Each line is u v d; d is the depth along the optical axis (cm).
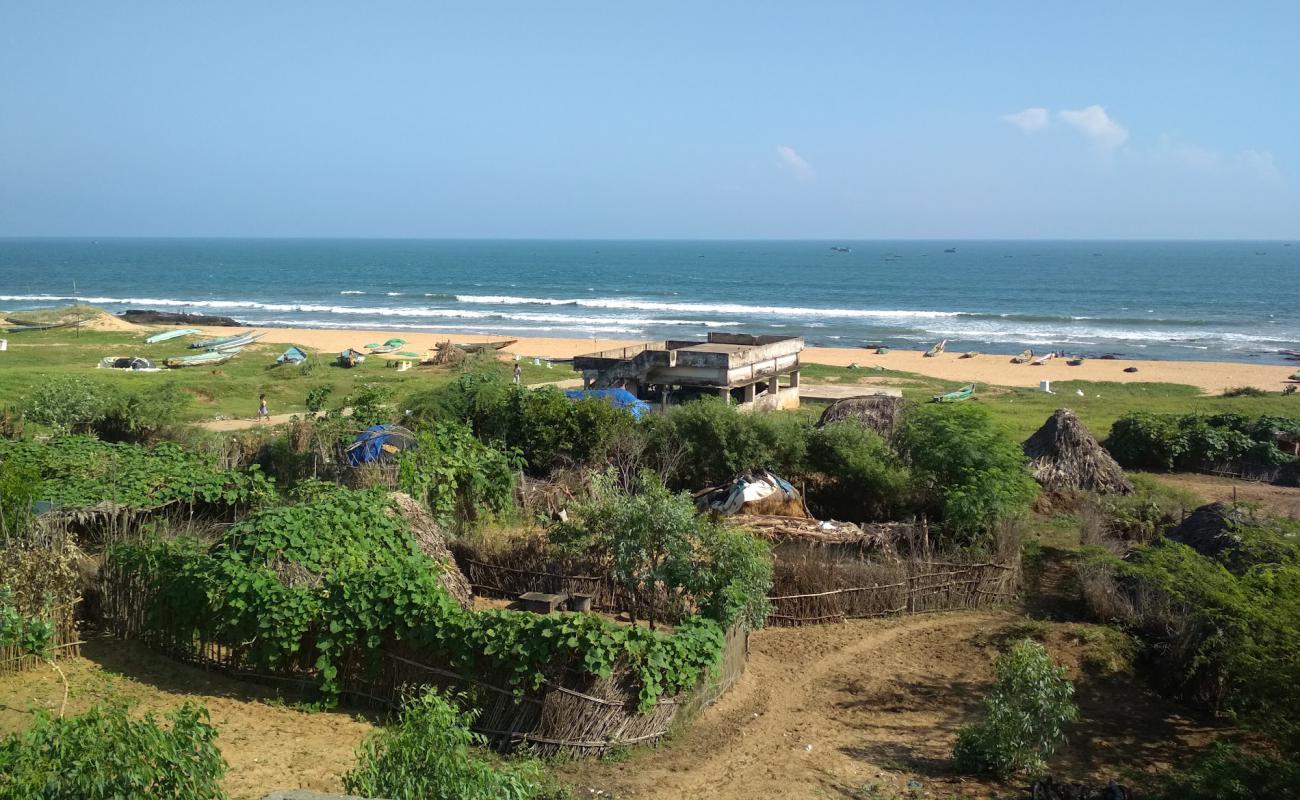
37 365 5284
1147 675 1371
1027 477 1955
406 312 11081
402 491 1653
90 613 1252
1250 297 13738
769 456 2148
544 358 6338
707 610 1260
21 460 1741
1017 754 1050
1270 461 2686
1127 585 1591
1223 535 1599
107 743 603
